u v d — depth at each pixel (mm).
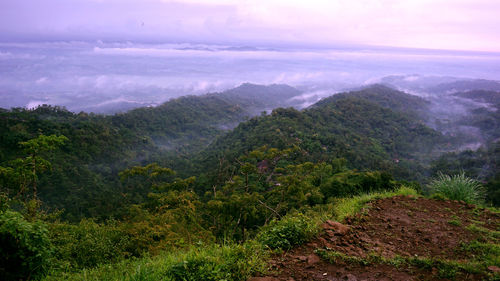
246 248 3182
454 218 4801
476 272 2748
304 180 14156
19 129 47469
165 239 6902
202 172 43562
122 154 60438
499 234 3965
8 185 13070
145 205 13227
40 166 14711
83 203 31781
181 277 2691
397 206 5492
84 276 3527
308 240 3641
